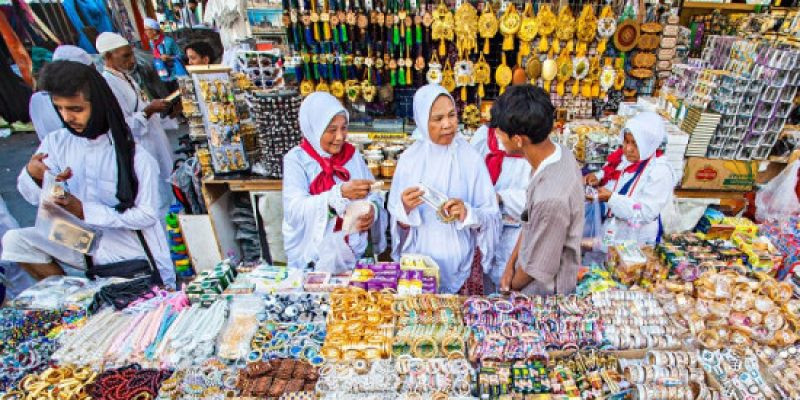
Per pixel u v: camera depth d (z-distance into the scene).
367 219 1.88
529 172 2.29
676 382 1.29
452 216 1.83
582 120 3.26
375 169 2.91
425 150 2.00
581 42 3.21
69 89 1.80
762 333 1.45
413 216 1.97
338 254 1.99
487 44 3.23
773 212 2.94
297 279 1.73
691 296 1.62
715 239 2.07
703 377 1.31
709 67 3.04
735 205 2.91
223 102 2.79
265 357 1.40
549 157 1.45
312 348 1.42
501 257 2.39
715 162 2.79
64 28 6.41
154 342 1.45
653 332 1.45
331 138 1.94
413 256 1.88
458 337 1.40
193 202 3.13
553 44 3.21
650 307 1.54
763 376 1.35
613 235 2.23
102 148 2.03
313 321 1.54
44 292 1.74
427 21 3.17
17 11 6.11
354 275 1.73
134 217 2.07
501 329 1.44
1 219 2.71
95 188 2.08
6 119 6.57
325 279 1.72
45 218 1.99
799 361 1.38
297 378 1.31
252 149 3.09
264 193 3.00
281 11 3.47
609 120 3.14
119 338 1.47
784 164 3.02
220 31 4.32
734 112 2.65
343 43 3.30
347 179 2.06
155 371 1.37
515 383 1.27
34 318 1.59
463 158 2.00
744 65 2.78
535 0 3.24
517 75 3.27
